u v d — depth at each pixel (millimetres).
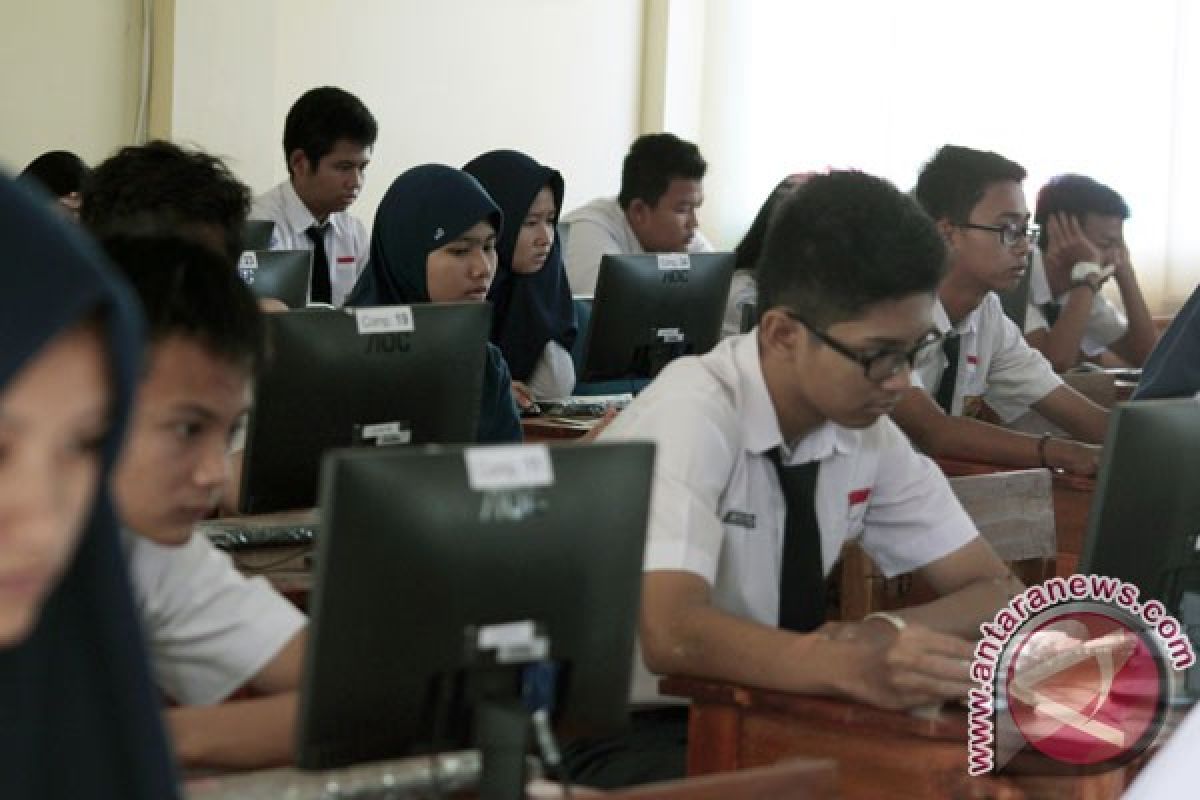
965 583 2945
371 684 1699
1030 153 9414
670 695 2531
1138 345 7383
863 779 2393
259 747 2000
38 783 1187
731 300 5793
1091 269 6520
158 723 1204
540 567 1762
